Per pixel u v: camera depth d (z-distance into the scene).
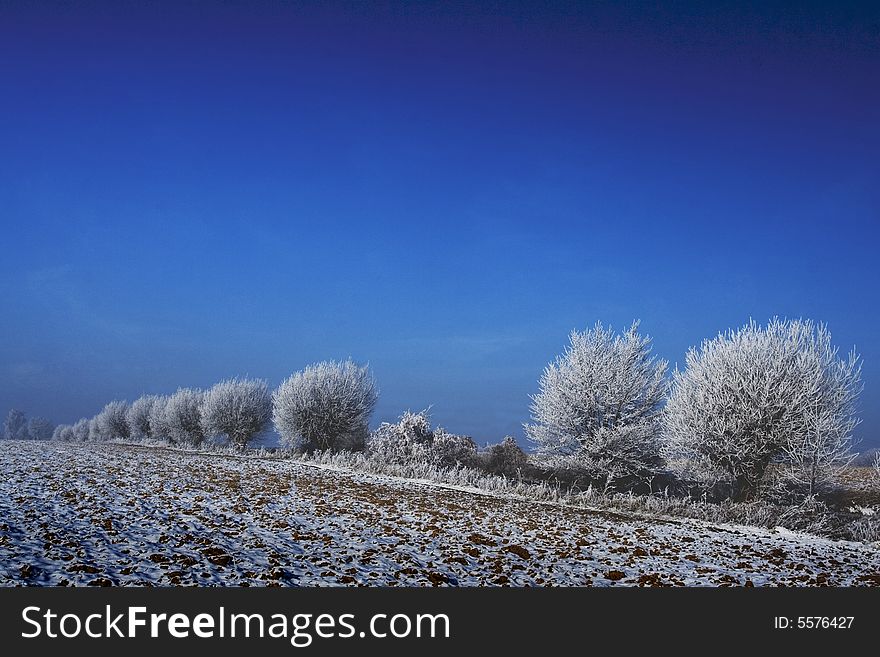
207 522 11.23
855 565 11.48
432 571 8.90
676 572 9.90
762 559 11.55
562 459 22.78
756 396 19.06
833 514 17.78
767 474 19.20
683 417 20.44
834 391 18.59
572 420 22.72
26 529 9.40
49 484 15.11
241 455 35.16
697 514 17.78
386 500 16.45
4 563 7.46
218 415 40.12
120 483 16.14
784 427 18.55
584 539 12.28
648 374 22.86
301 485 18.91
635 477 22.14
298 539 10.48
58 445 36.91
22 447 31.59
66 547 8.50
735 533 15.00
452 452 28.66
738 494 19.59
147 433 54.81
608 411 22.59
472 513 15.12
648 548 11.91
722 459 19.59
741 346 20.03
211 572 8.05
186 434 45.62
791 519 17.02
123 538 9.34
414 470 25.61
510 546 10.75
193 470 21.77
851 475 23.38
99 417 61.16
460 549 10.57
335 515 13.30
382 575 8.59
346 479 22.41
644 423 22.09
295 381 34.91
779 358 19.25
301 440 34.56
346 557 9.34
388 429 31.06
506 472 26.73
